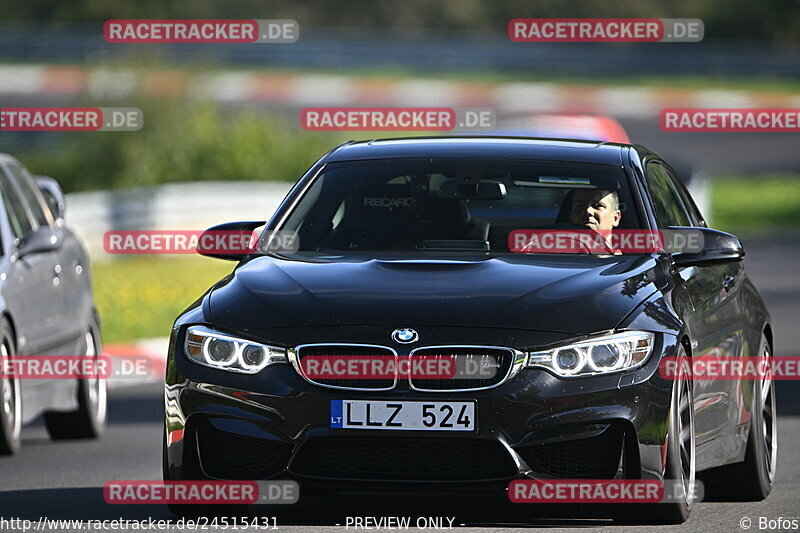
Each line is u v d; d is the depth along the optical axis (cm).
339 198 2825
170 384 2453
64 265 4197
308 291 2475
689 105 16862
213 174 10800
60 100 14688
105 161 10600
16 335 3753
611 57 18625
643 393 2373
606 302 2438
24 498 3006
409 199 2808
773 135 16488
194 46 17850
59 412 4188
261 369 2386
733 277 3009
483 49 18575
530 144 2961
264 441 2378
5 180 4100
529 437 2338
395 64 18462
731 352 2842
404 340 2356
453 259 2609
